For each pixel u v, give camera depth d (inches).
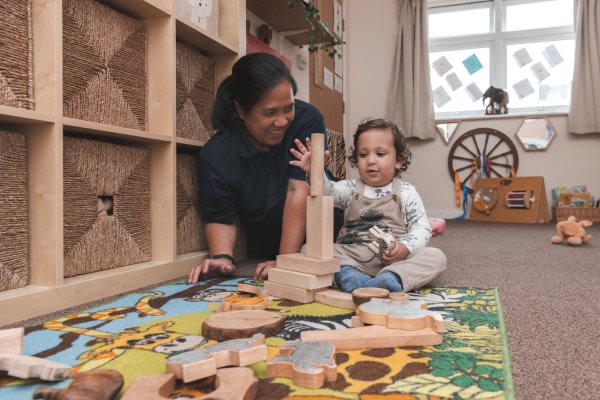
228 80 48.9
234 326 27.0
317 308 34.1
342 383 20.8
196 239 53.6
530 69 136.3
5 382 21.2
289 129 49.1
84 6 39.4
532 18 136.4
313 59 112.1
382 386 20.5
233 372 20.0
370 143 46.6
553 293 38.9
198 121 55.2
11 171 33.3
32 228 34.8
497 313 32.3
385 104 144.3
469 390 20.0
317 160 37.1
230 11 58.1
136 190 45.0
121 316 31.9
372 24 144.9
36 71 34.7
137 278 41.5
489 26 139.6
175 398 19.5
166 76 46.4
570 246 72.3
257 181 49.7
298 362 21.3
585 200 121.5
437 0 140.3
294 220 46.2
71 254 37.8
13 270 33.5
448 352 24.6
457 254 63.4
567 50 133.2
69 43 38.2
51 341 26.6
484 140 134.9
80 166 38.7
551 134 129.4
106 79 41.8
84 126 36.9
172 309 33.7
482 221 127.6
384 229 45.0
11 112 30.9
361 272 43.1
